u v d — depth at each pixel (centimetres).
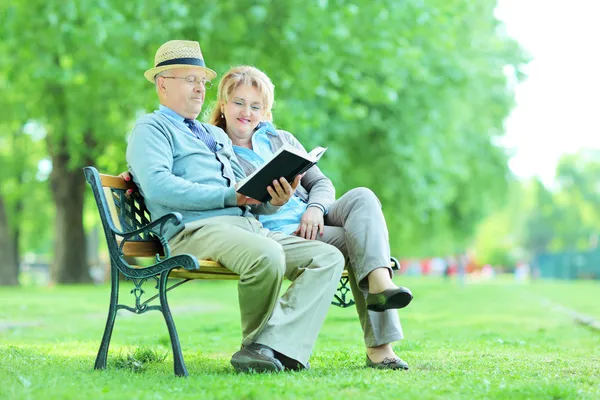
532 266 9125
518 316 1588
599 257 7200
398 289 635
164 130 684
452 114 3262
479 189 4200
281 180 636
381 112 3091
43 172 5031
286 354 637
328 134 2886
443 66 3141
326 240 710
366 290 677
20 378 568
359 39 2569
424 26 2700
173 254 675
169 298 2214
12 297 2202
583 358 805
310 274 657
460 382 596
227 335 1086
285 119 2342
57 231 3928
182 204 660
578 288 3853
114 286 657
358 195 698
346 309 1684
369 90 2631
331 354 818
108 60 2242
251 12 2286
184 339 1016
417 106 3119
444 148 3338
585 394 556
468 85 3362
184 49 704
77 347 898
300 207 741
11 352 775
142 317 1444
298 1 2384
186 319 1405
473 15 3556
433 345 930
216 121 771
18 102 3184
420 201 3275
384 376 624
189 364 730
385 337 684
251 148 766
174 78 701
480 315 1602
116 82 2705
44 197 5419
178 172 688
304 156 624
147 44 2330
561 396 545
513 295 2836
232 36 2311
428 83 3084
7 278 3888
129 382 585
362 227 674
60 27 2261
